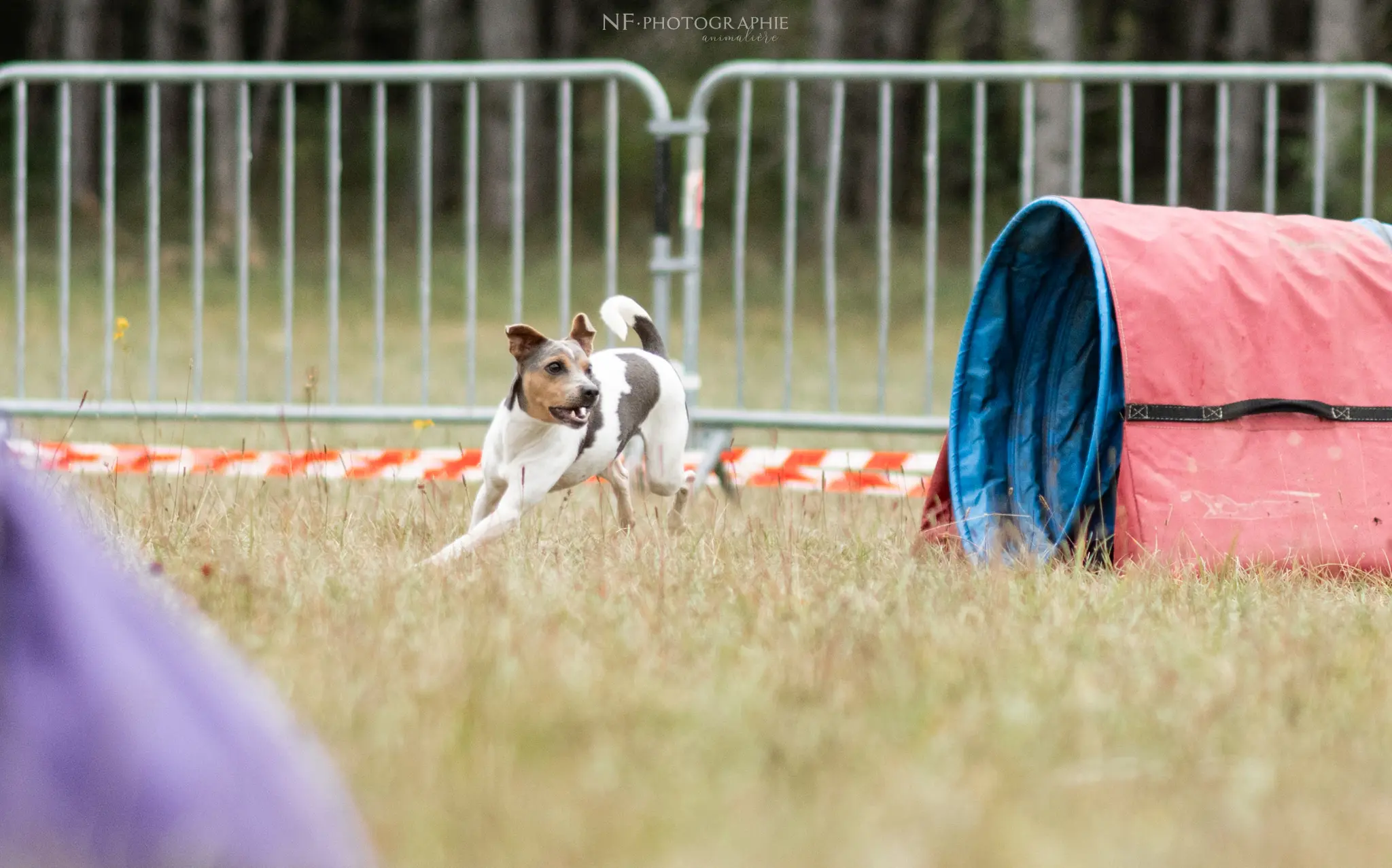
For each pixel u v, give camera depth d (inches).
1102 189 2060.8
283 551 343.0
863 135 2052.2
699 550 364.8
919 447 764.0
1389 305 386.0
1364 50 1608.0
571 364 384.5
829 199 506.3
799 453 524.4
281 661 245.6
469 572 332.8
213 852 140.9
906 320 1439.5
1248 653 269.1
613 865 171.0
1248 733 223.3
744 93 500.1
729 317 1439.5
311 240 1936.5
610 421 411.5
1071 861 173.5
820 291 1582.2
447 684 230.1
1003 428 426.3
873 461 525.0
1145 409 366.3
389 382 1005.2
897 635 271.0
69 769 140.9
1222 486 365.4
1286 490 367.2
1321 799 198.2
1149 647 275.1
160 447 531.2
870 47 2108.8
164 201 2044.8
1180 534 359.9
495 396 945.5
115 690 142.9
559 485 408.5
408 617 282.5
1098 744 213.8
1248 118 1749.5
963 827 177.5
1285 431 373.1
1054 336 430.0
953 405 421.1
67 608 144.8
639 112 2139.5
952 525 403.9
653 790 191.9
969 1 2065.7
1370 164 486.9
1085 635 279.0
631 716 221.6
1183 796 197.2
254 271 1670.8
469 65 512.1
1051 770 204.7
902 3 2055.9
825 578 331.6
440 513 427.8
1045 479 414.3
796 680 238.7
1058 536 390.3
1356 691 249.9
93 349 1159.0
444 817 179.8
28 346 1159.6
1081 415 416.8
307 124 2342.5
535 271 1686.8
